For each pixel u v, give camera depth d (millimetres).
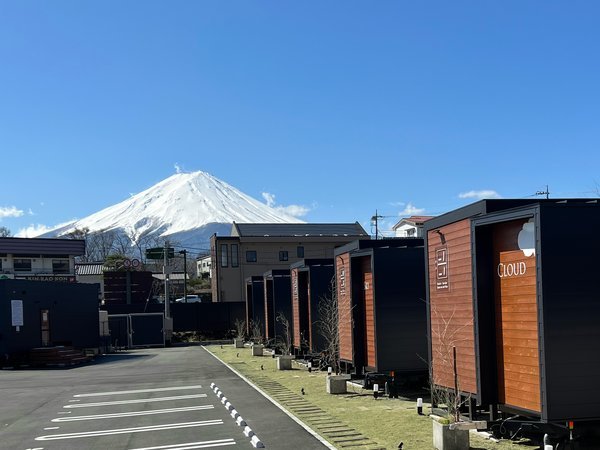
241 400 14133
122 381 19219
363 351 15742
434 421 8828
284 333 26312
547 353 8047
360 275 15891
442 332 11109
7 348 26547
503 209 9500
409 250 14602
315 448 9031
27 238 60531
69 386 18219
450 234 10797
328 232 58875
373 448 8922
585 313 8156
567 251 8203
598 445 8375
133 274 56531
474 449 8586
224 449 9234
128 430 11008
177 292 77812
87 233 113250
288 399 14125
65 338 32688
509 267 9102
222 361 26312
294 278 23781
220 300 54312
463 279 10289
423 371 14250
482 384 9414
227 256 55094
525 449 8547
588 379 8086
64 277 61906
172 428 11031
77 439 10383
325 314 20422
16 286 27844
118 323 41500
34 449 9734
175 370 22688
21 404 14703
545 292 8109
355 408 12547
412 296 14461
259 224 58125
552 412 8008
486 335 9500
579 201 9141
